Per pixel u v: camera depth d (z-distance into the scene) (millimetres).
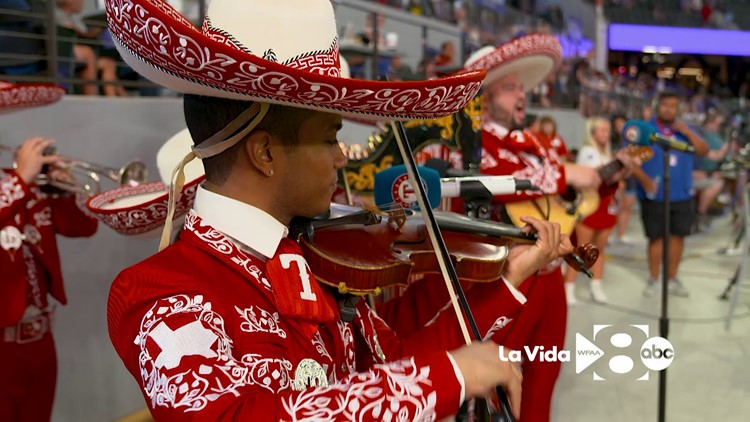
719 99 12125
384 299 1873
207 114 957
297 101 892
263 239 974
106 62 3564
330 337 1064
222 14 932
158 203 1820
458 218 1490
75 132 2768
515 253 1338
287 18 932
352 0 6195
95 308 2859
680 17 14648
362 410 778
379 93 886
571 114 9523
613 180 2838
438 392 809
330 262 1108
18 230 2252
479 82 977
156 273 901
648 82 13492
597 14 13820
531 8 11711
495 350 881
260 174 975
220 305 897
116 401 2961
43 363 2385
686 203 5125
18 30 3135
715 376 3713
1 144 2506
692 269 6312
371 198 2219
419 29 7320
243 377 828
